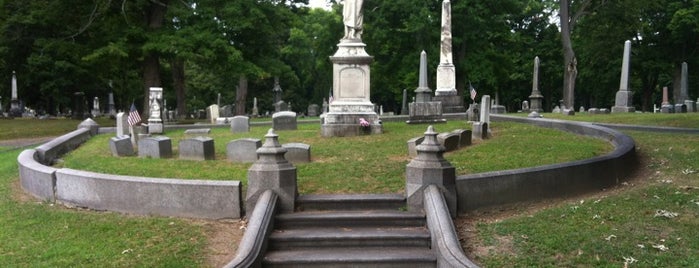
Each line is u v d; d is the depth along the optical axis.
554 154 13.52
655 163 13.02
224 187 9.25
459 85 48.06
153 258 7.62
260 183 9.26
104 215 9.66
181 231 8.66
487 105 17.80
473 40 46.22
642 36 54.12
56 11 32.78
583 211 9.14
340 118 18.12
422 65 30.30
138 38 32.78
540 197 10.08
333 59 18.38
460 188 9.40
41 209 10.28
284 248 8.34
